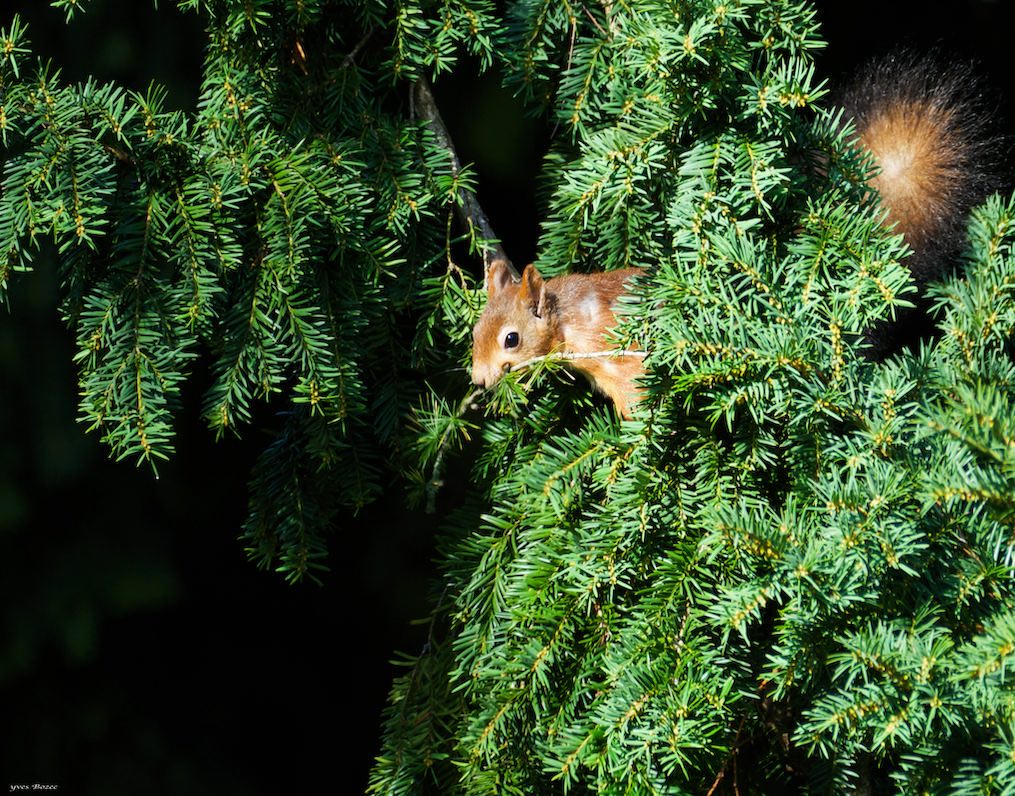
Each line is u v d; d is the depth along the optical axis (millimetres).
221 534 8047
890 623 7492
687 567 7535
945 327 7570
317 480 7676
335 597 8070
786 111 7562
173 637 8070
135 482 8000
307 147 7645
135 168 7586
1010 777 7469
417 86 7691
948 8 8031
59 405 7957
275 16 7645
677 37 7547
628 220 7656
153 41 7910
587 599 7555
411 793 7641
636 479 7555
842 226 7555
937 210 7727
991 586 7496
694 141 7582
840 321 7531
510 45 7680
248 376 7629
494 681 7582
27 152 7574
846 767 7555
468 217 7688
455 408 7676
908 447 7508
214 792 8039
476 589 7617
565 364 7672
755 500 7543
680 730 7504
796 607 7488
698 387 7527
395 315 7688
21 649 7953
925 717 7473
